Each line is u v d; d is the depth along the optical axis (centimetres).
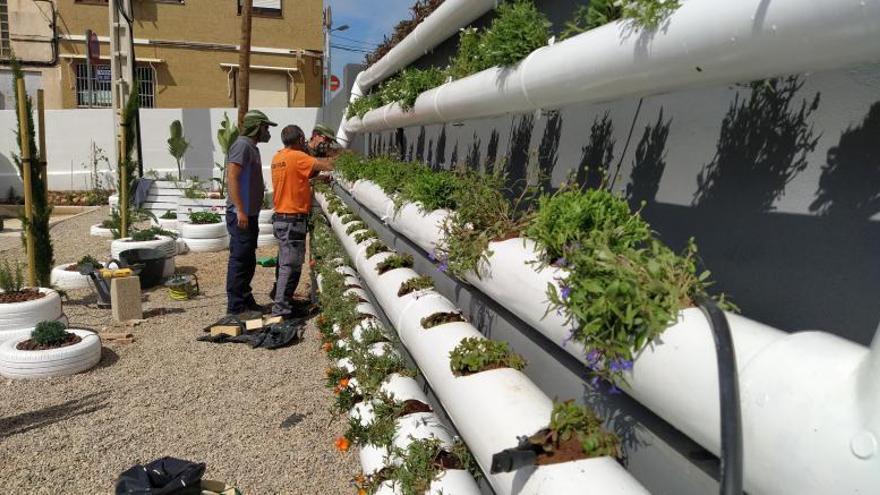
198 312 683
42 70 1827
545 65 232
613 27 189
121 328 618
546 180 325
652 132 234
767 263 178
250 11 1239
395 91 564
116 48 1360
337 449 384
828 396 113
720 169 198
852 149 153
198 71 1919
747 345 139
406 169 517
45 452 378
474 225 288
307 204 630
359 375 381
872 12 111
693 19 151
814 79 164
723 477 113
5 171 1582
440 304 336
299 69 2005
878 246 146
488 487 268
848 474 105
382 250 513
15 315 546
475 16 431
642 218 238
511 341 282
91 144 1611
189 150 1628
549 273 204
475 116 350
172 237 924
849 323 153
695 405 138
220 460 372
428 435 298
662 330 149
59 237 1093
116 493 272
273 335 574
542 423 197
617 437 188
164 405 446
